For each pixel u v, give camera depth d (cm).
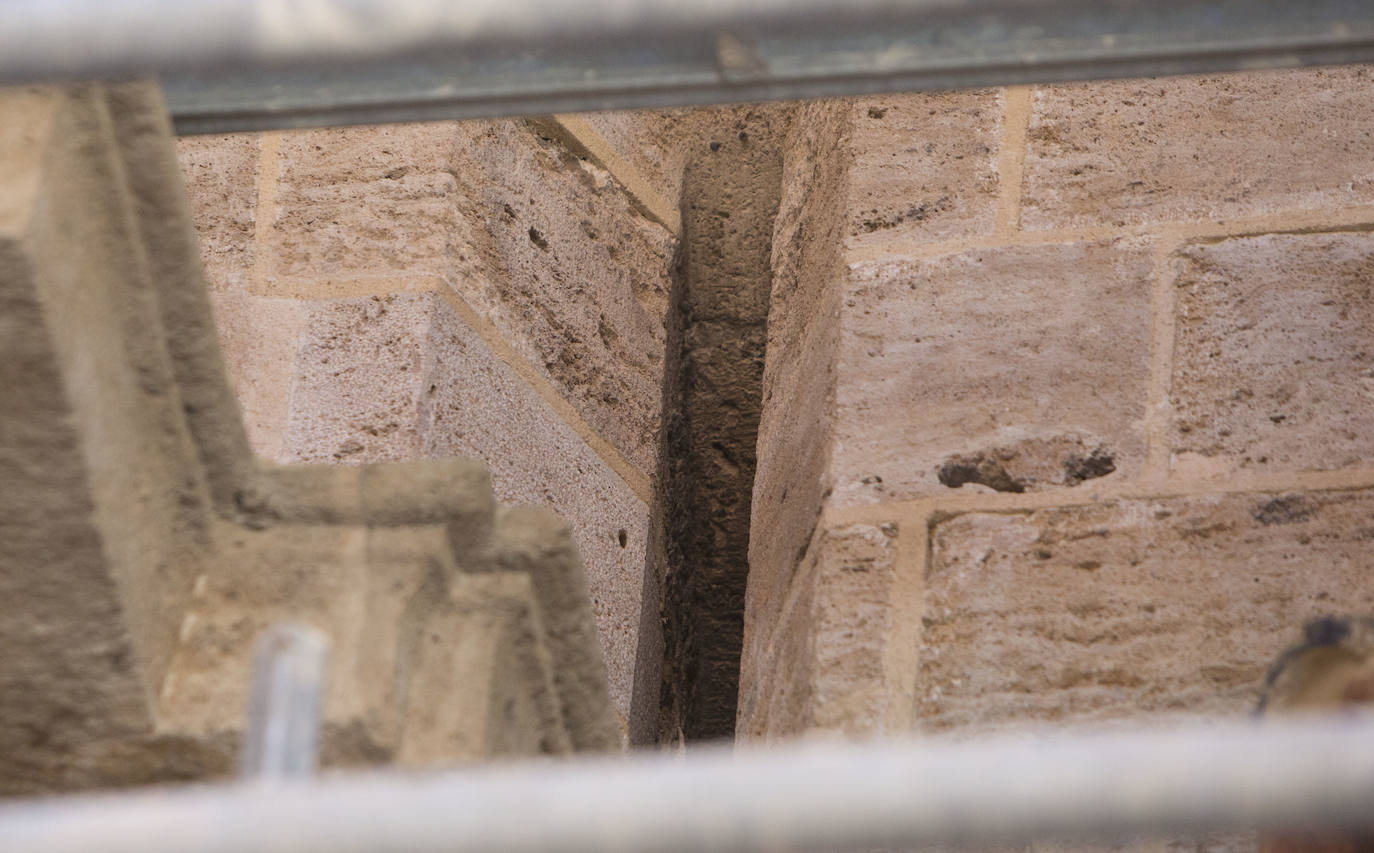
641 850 238
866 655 631
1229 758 232
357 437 732
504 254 820
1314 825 244
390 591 435
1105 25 394
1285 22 397
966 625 627
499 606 454
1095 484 653
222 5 310
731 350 934
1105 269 707
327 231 795
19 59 308
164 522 422
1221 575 619
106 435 391
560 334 836
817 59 390
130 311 408
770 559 754
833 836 237
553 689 469
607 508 819
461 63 369
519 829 238
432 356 750
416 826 238
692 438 923
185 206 411
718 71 392
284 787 251
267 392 748
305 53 313
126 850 239
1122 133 745
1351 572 611
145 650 405
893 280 730
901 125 782
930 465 674
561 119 889
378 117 414
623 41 320
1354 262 684
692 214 959
